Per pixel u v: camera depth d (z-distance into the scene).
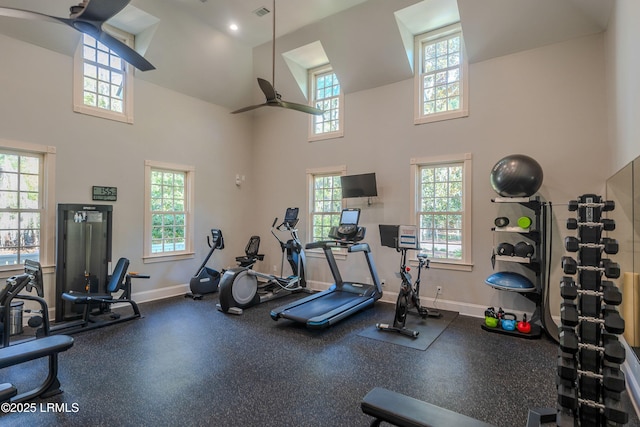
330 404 2.56
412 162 5.40
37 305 4.47
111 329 4.24
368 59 5.55
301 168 6.76
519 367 3.22
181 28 5.36
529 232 4.15
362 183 5.66
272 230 7.20
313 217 6.71
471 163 4.89
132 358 3.37
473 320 4.65
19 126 4.25
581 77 4.18
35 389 2.66
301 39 5.83
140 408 2.49
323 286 6.45
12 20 4.11
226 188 6.96
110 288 4.52
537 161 4.43
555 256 4.32
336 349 3.64
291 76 6.46
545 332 3.97
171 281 5.99
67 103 4.68
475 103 4.88
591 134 4.11
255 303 5.43
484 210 4.80
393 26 5.00
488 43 4.66
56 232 4.51
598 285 2.10
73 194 4.74
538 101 4.44
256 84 6.86
